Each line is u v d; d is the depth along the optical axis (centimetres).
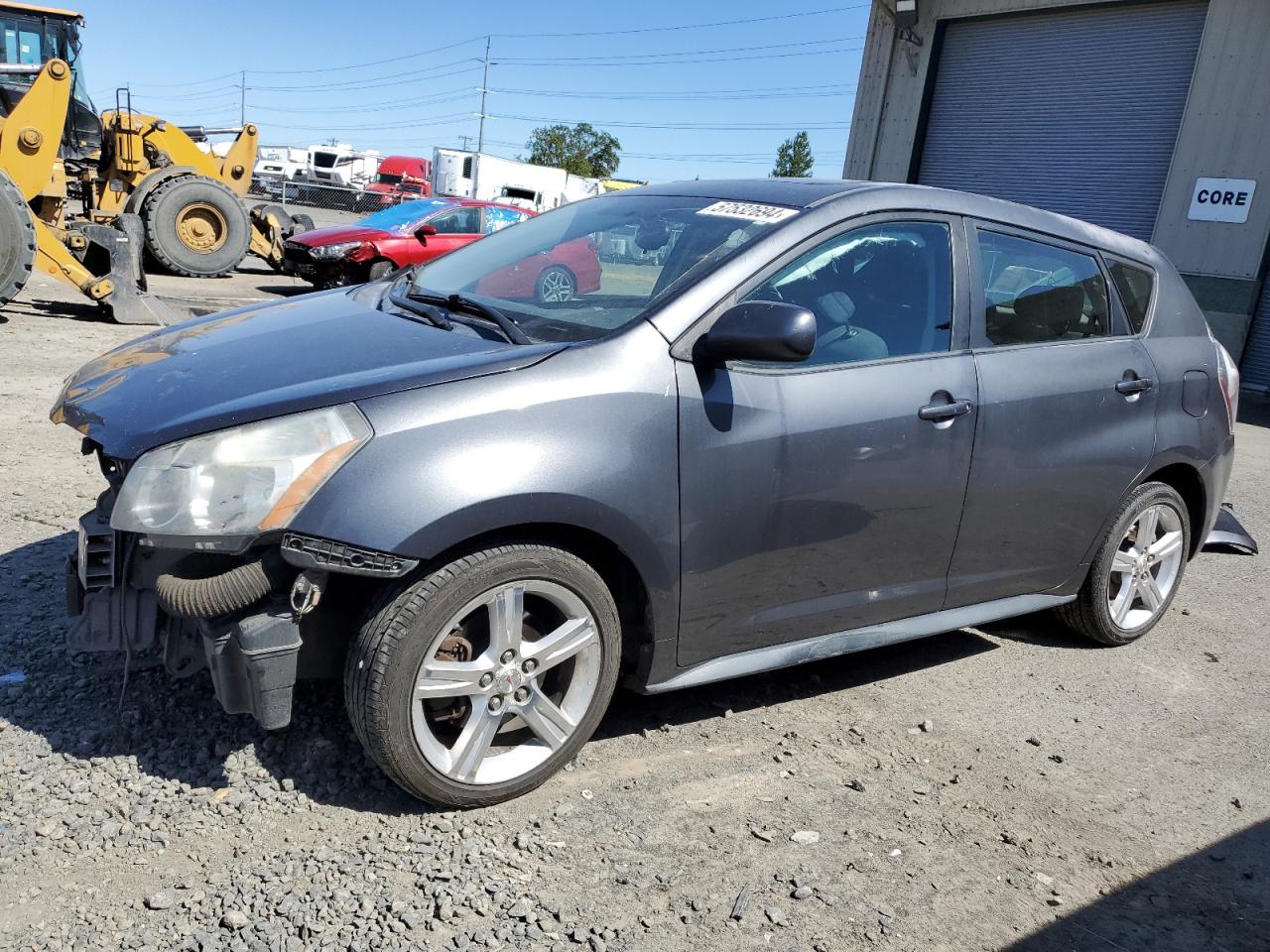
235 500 233
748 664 310
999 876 266
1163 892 266
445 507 239
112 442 246
